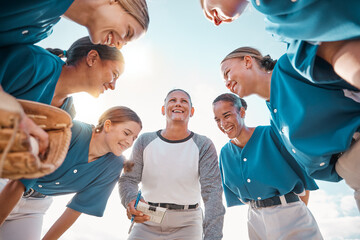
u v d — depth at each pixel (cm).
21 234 208
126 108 222
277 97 157
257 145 219
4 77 124
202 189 211
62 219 215
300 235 194
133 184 222
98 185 220
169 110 234
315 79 117
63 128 87
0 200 160
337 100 131
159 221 193
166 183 213
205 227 195
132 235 204
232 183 225
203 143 228
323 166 143
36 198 220
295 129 139
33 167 66
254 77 192
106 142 212
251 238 217
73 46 184
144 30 159
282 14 103
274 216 201
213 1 140
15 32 119
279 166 204
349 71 100
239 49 201
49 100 149
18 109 60
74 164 206
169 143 229
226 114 223
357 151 126
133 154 232
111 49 185
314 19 94
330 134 133
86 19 145
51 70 144
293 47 122
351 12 88
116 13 143
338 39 96
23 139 62
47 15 123
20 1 108
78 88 183
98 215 220
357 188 139
